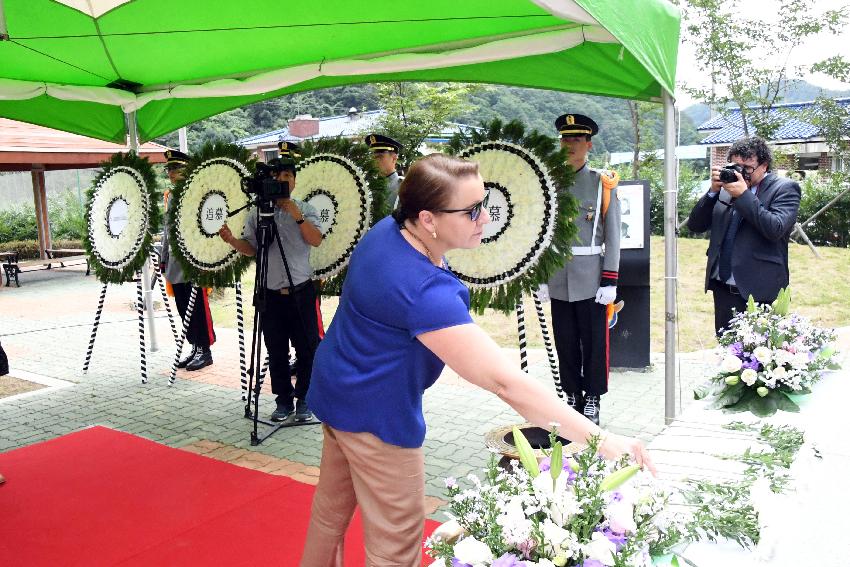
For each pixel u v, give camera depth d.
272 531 3.13
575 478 1.43
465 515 1.45
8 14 4.12
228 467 3.91
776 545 1.56
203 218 5.11
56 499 3.50
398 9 3.92
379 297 1.78
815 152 15.16
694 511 1.66
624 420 4.62
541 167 3.57
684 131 21.59
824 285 9.39
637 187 5.55
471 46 4.47
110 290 11.91
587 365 4.42
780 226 3.74
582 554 1.28
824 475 1.95
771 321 2.85
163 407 5.17
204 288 5.62
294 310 4.63
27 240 18.08
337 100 28.39
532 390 1.66
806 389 2.67
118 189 5.79
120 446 4.27
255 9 4.00
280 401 4.79
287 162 4.34
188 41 4.70
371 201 4.43
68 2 3.95
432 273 1.75
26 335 7.99
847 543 1.59
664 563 1.45
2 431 4.65
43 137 12.38
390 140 5.19
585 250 4.22
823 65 10.39
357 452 1.89
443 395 5.39
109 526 3.20
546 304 9.23
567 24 4.05
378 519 1.92
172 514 3.32
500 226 3.66
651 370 5.77
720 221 4.11
